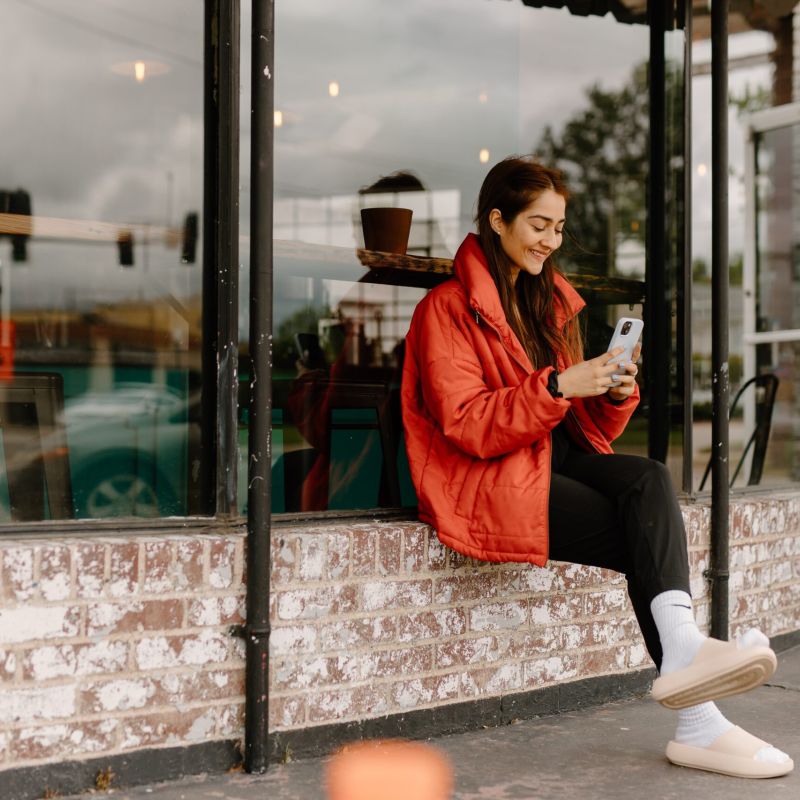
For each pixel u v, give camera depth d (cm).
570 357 316
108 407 268
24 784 225
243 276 281
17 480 257
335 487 317
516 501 269
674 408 381
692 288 389
